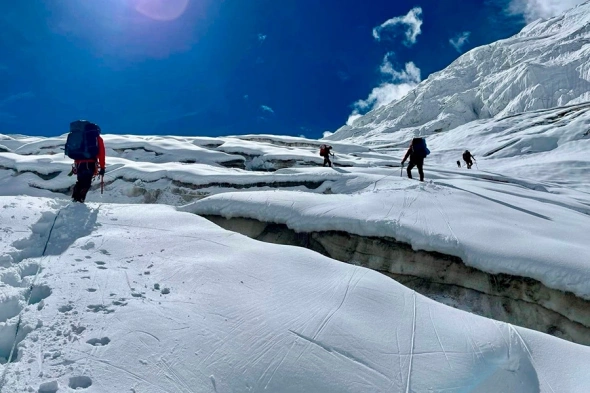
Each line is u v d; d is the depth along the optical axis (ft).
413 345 10.64
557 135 129.49
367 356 9.96
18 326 9.49
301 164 77.05
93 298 11.07
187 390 8.29
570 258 19.16
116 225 18.15
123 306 10.83
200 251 15.71
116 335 9.55
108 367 8.52
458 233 22.50
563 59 384.27
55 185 47.39
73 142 21.85
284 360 9.45
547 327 18.26
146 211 21.13
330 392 8.77
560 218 27.81
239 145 87.81
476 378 9.78
